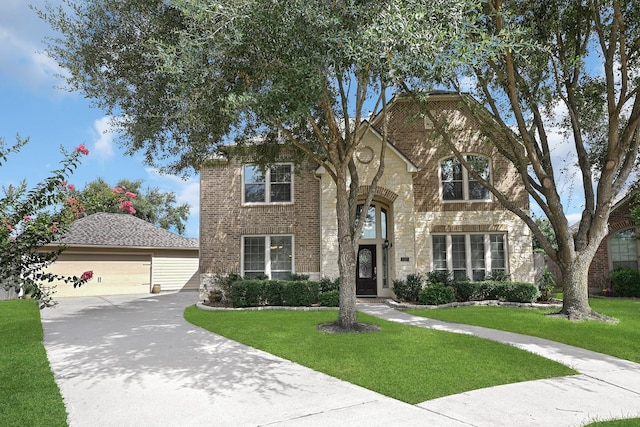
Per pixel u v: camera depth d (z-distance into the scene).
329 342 8.48
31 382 5.95
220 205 18.25
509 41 8.27
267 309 14.20
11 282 5.15
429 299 14.66
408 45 7.02
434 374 6.35
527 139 11.67
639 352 7.99
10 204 5.18
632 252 19.36
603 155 14.48
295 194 18.00
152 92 10.56
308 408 5.05
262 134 13.51
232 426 4.53
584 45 11.83
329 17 7.54
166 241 25.06
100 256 22.39
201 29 8.25
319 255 17.55
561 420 4.75
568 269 11.99
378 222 18.55
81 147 5.67
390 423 4.59
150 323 11.48
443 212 17.67
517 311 13.19
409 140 18.23
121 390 5.73
